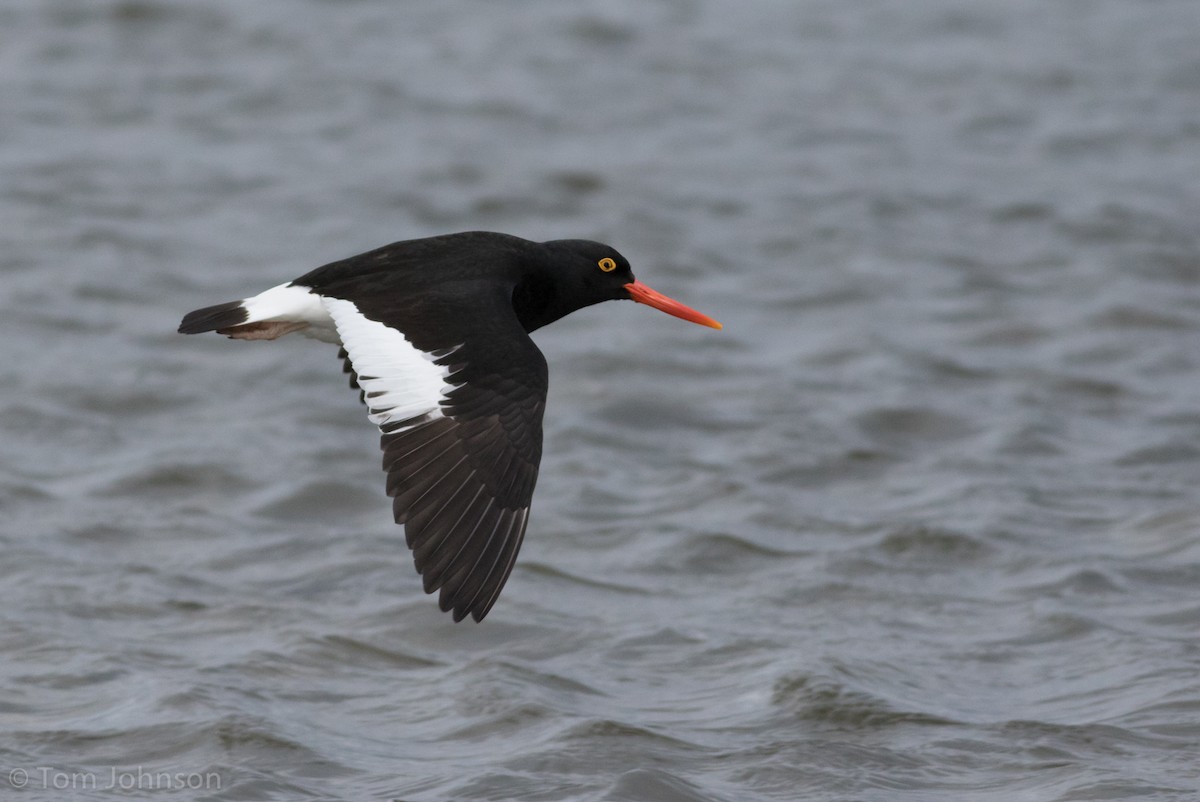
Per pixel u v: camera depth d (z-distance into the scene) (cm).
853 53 3578
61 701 1249
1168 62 3566
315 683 1293
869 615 1437
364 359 960
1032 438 1894
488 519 895
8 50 3362
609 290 1165
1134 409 2016
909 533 1600
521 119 3139
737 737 1200
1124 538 1619
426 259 1043
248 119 3094
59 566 1502
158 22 3556
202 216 2644
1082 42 3700
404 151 2961
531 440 922
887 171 2945
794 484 1794
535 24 3678
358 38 3547
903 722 1216
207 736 1177
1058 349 2223
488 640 1377
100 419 1923
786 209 2758
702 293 2431
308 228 2614
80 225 2566
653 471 1803
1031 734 1199
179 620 1408
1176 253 2583
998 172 2956
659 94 3303
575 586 1494
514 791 1107
